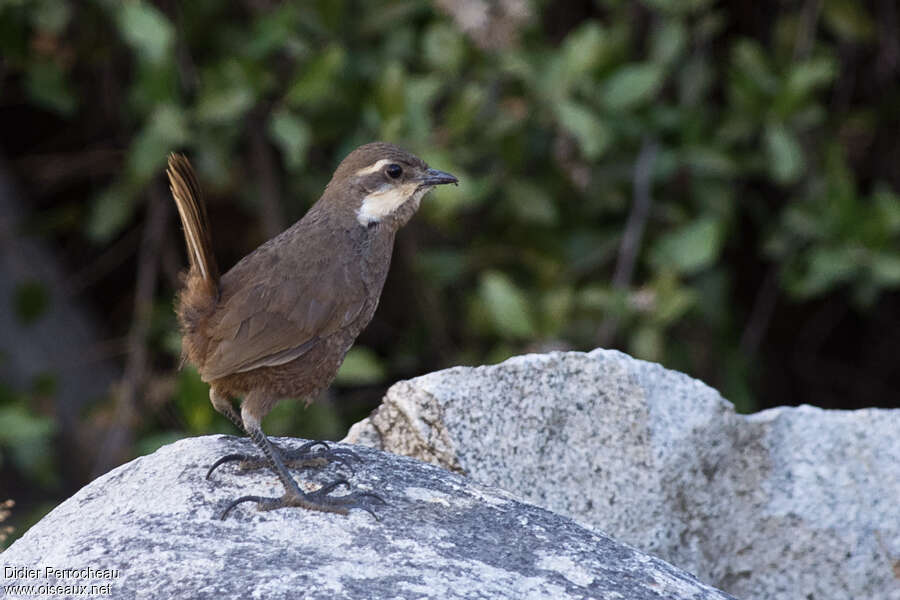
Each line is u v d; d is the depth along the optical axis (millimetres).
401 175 7582
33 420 10883
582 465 7699
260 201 12266
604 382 7742
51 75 11617
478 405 7660
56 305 13406
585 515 7672
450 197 10883
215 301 7074
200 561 5840
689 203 12531
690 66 12195
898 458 8047
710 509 7887
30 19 11523
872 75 13828
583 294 11461
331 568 5797
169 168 6742
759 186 13859
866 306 13336
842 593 7859
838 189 11734
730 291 14352
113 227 11992
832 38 13609
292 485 6516
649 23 12570
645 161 11836
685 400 7840
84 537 6148
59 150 13750
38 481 12750
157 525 6207
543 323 11211
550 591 5816
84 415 12258
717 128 12102
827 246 11844
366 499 6598
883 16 13492
